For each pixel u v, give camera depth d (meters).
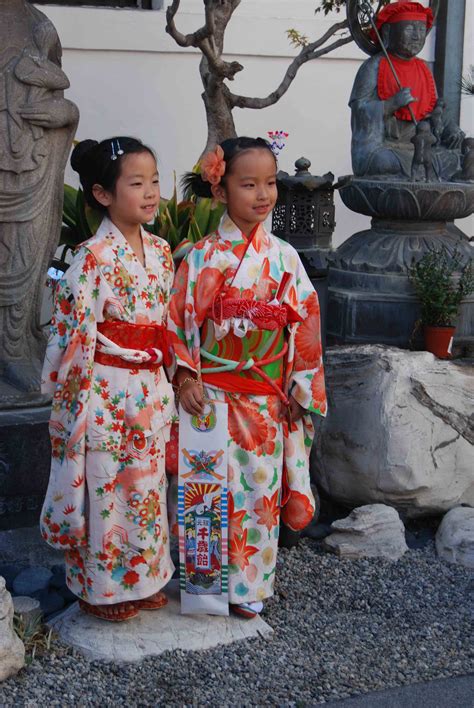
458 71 8.25
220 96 5.60
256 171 3.37
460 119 8.39
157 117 7.52
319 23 7.83
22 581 3.83
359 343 6.23
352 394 4.52
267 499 3.56
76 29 7.18
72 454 3.31
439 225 6.48
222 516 3.52
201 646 3.48
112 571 3.42
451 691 3.30
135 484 3.39
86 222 5.30
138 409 3.37
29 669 3.31
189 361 3.45
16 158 4.25
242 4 7.65
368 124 6.48
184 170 7.65
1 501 4.12
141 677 3.29
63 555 4.10
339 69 8.00
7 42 4.24
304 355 3.60
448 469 4.46
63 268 5.46
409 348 6.09
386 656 3.51
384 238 6.43
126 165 3.29
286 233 4.84
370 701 3.23
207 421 3.51
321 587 4.00
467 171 6.36
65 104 4.33
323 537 4.46
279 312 3.44
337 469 4.55
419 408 4.43
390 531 4.31
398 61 6.54
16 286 4.39
